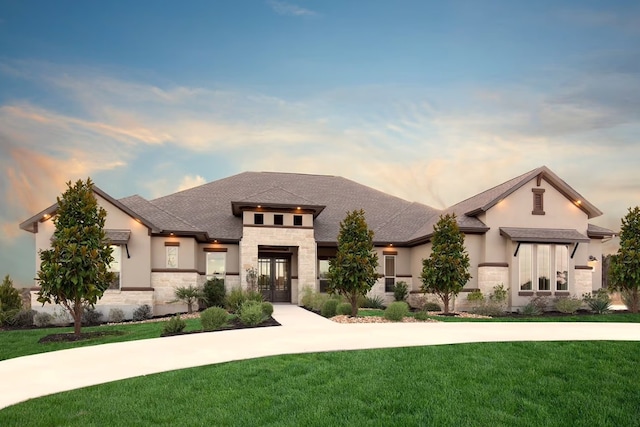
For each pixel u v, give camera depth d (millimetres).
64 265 16953
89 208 17516
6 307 23859
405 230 32812
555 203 27828
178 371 10430
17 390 9336
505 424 7574
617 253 24953
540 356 11602
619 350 12172
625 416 7945
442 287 23859
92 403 8406
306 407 8188
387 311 19609
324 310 21875
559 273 26906
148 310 24891
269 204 28734
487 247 26719
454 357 11422
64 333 17828
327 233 31406
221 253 29891
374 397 8680
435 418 7723
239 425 7426
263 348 12805
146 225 25750
